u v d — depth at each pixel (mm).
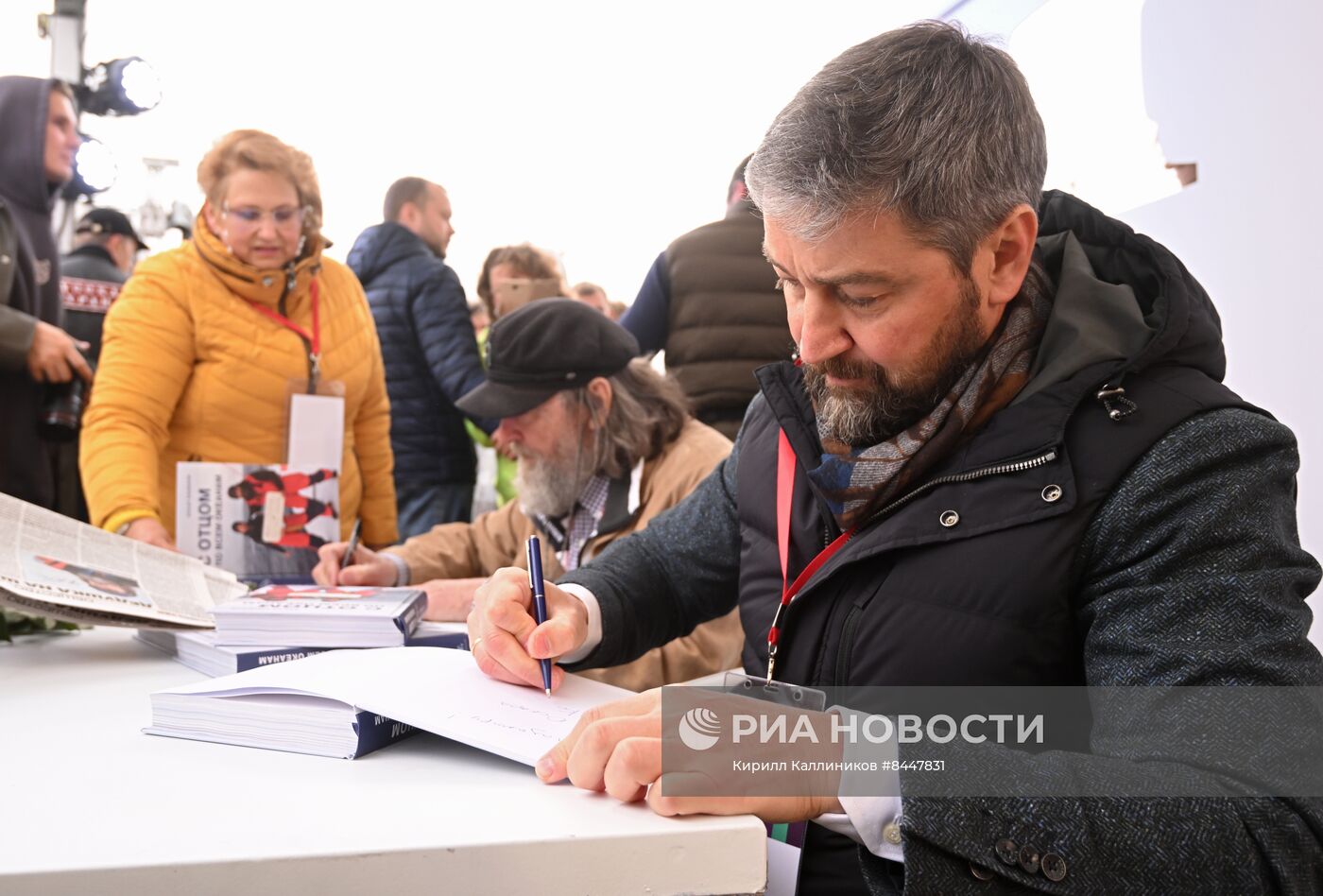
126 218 3246
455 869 604
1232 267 1961
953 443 939
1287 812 675
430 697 855
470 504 3213
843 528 987
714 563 1274
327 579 1822
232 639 1139
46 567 1218
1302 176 1784
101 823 643
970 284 897
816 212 848
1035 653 870
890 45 886
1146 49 2160
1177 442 847
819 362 949
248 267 2199
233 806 680
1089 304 958
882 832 700
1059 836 668
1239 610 758
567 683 965
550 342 1875
